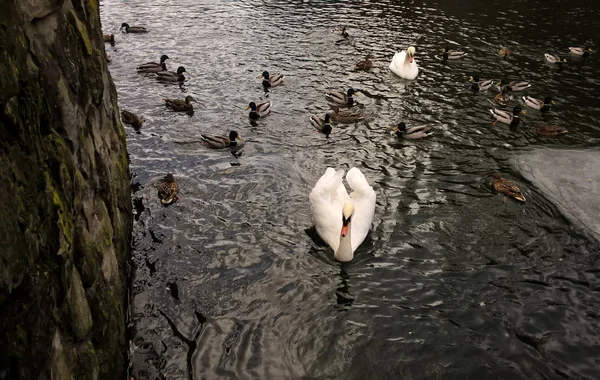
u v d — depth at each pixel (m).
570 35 27.28
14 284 3.82
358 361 8.47
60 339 4.80
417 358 8.52
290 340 8.82
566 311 9.48
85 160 6.79
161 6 33.59
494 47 25.66
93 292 6.24
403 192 13.57
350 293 9.96
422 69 23.00
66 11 6.56
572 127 17.47
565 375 8.20
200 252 10.88
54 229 4.75
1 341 3.59
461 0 34.56
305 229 11.91
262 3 34.28
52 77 5.51
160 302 9.43
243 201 12.91
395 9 32.56
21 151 4.21
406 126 17.55
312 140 16.64
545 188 13.62
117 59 23.91
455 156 15.53
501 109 18.84
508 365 8.38
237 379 7.98
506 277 10.38
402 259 10.95
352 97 19.34
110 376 6.70
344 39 26.92
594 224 12.05
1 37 4.13
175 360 8.22
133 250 10.80
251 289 9.93
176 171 14.39
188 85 21.06
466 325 9.20
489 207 12.81
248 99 19.78
